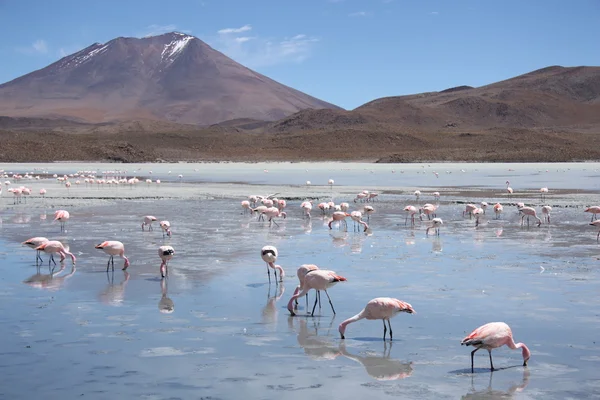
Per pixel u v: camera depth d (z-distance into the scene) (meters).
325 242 23.38
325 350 11.41
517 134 170.38
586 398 9.38
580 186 53.94
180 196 44.59
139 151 136.25
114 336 12.09
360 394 9.49
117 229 26.55
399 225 28.81
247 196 44.94
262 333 12.36
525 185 56.09
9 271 17.91
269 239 24.09
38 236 24.42
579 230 26.75
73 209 35.16
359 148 161.62
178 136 165.25
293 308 14.17
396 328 12.68
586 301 14.52
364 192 40.78
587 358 10.96
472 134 174.88
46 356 10.98
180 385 9.77
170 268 18.41
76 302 14.53
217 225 28.44
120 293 15.39
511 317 13.31
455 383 9.91
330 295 15.25
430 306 14.18
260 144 164.75
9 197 42.69
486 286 16.02
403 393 9.54
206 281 16.75
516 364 10.73
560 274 17.45
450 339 12.00
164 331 12.43
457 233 25.94
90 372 10.27
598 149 147.62
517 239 24.14
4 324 12.79
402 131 181.62
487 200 41.44
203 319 13.27
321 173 83.31
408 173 82.38
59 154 126.56
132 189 51.59
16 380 9.91
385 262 19.25
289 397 9.36
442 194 46.84
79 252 20.98
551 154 128.62
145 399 9.24
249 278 17.14
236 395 9.41
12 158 122.31
